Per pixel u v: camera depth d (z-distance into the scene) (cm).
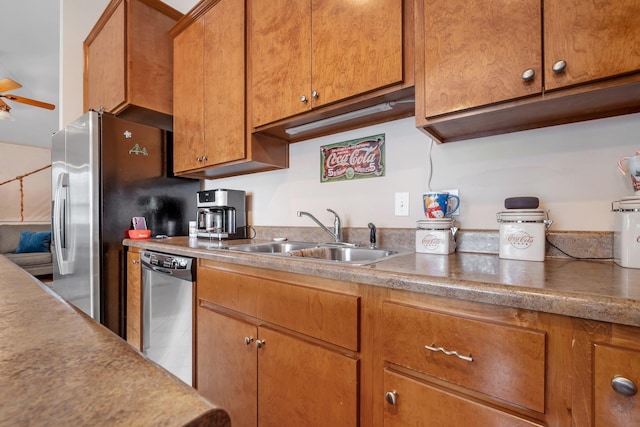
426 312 74
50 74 384
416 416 75
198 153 191
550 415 59
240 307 120
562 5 80
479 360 67
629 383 52
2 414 24
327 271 92
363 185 158
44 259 442
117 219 203
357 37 119
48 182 601
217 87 179
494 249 119
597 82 77
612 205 97
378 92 116
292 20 140
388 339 81
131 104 210
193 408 25
